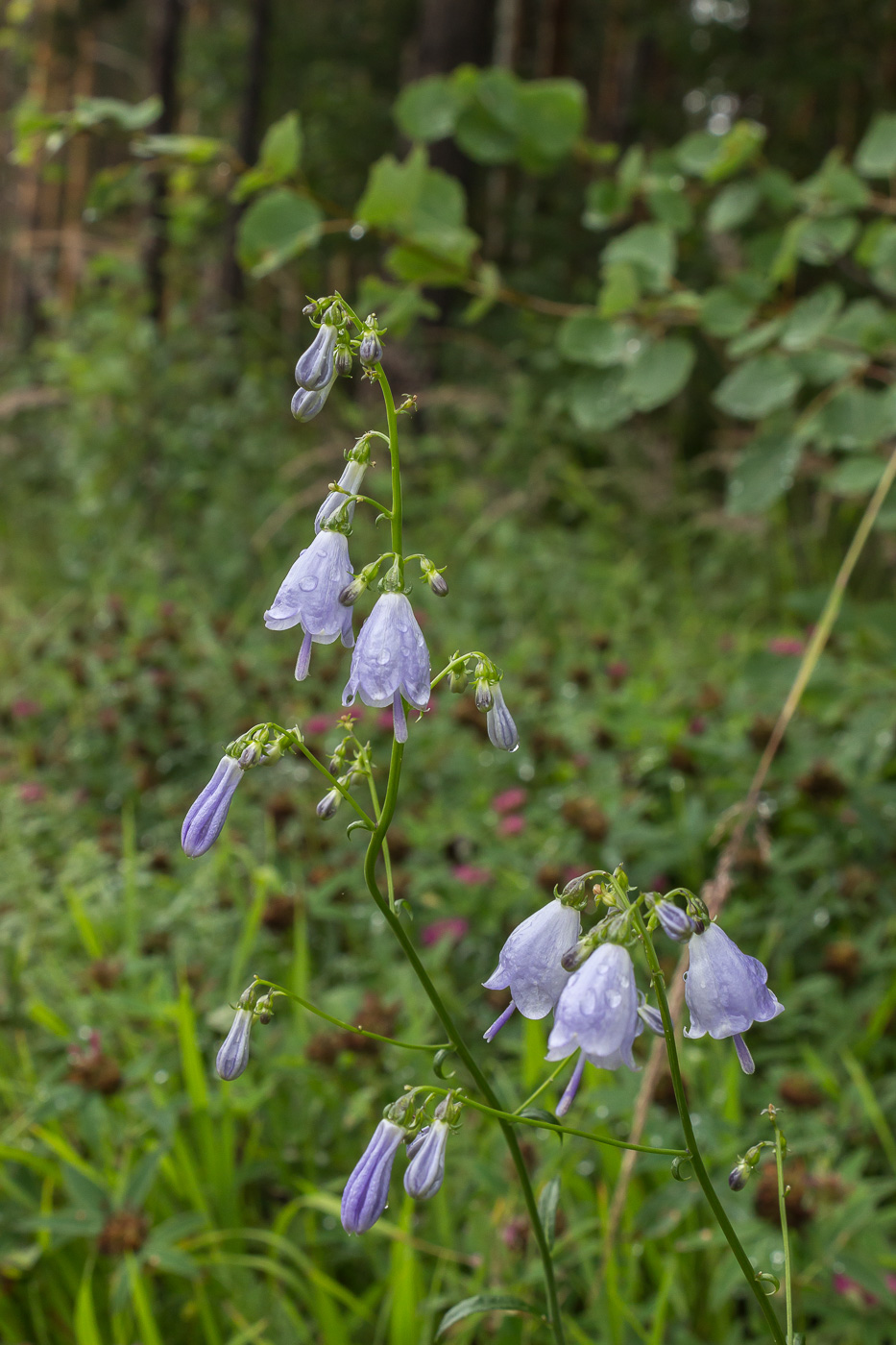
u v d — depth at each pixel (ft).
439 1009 0.65
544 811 1.59
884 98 4.56
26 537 3.63
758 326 1.89
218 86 7.31
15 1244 1.07
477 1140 1.15
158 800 1.86
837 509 2.99
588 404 1.86
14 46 7.56
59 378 3.87
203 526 3.26
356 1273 1.11
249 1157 1.13
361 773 0.67
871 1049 1.26
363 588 0.61
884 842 1.42
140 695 2.05
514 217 4.91
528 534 3.05
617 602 2.63
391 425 0.62
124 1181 1.02
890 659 1.79
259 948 1.36
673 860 1.45
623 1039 0.56
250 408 3.51
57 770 1.97
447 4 4.07
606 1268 0.94
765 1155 1.04
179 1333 1.05
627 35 5.73
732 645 2.38
